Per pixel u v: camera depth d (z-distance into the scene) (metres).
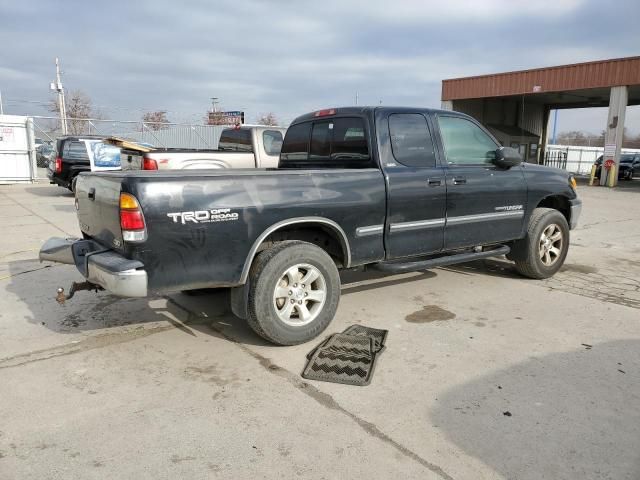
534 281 5.98
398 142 4.68
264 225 3.84
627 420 2.97
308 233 4.40
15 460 2.63
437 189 4.82
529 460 2.61
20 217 10.82
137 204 3.37
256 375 3.57
